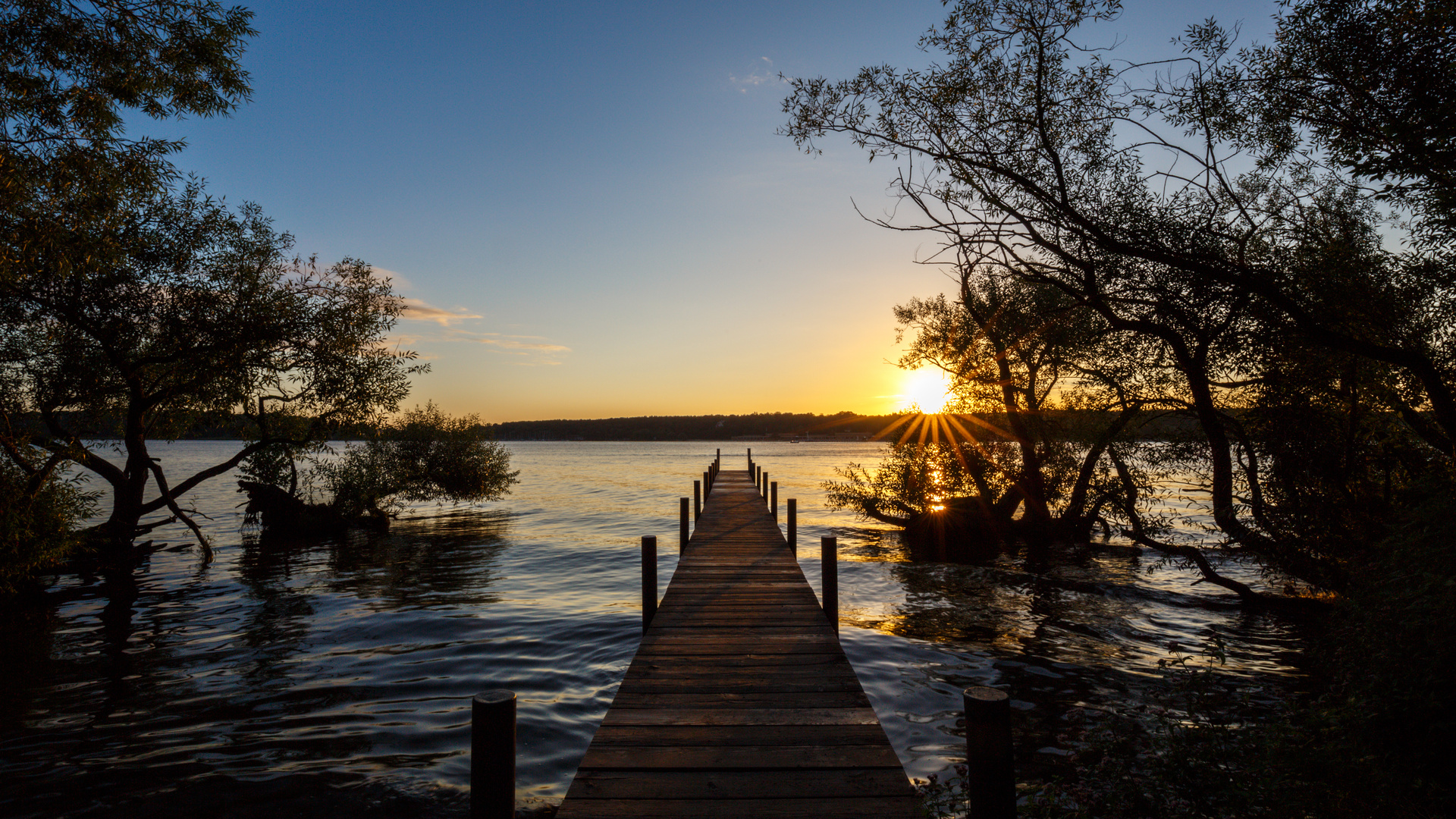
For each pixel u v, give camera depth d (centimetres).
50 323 1465
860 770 417
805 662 624
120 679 923
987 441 1989
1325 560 991
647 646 673
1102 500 1373
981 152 723
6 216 899
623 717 497
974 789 298
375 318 1791
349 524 2525
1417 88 621
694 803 378
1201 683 499
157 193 1080
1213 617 1230
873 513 2355
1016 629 1165
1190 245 749
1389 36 645
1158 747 440
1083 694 839
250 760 675
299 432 1898
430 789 617
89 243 984
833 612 807
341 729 754
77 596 1468
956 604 1372
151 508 1781
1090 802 415
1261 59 737
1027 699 823
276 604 1395
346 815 573
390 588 1558
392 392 1878
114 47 950
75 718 786
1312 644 979
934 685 885
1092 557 1862
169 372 1642
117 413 1739
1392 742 449
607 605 1384
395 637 1137
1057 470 1828
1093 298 762
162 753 692
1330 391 917
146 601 1426
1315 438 963
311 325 1677
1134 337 1103
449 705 826
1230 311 800
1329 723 443
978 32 702
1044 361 1514
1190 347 897
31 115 902
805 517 3080
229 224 1595
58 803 591
